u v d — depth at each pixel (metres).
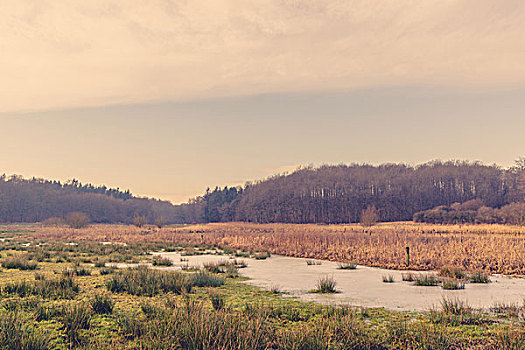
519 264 18.38
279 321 8.08
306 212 152.50
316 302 10.38
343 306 9.16
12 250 27.28
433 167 180.12
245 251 29.59
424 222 85.62
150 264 20.12
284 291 12.23
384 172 185.12
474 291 12.35
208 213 183.25
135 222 85.62
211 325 6.28
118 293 10.84
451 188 156.12
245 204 174.00
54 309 7.98
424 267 18.59
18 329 5.98
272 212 160.25
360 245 27.92
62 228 84.62
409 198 154.25
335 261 22.41
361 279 15.14
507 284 13.83
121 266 18.84
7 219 160.75
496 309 9.45
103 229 78.50
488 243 26.94
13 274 14.25
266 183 187.88
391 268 18.83
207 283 13.00
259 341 6.20
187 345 5.86
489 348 6.46
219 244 37.12
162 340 5.95
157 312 7.79
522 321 8.16
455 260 20.03
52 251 26.70
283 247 30.36
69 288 10.65
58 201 183.75
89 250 27.97
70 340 6.31
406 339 6.70
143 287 11.05
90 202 190.50
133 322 7.03
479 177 156.88
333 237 36.69
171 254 27.12
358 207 150.12
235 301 10.27
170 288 11.48
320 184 166.25
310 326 7.49
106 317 7.95
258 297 10.96
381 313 9.09
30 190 182.38
